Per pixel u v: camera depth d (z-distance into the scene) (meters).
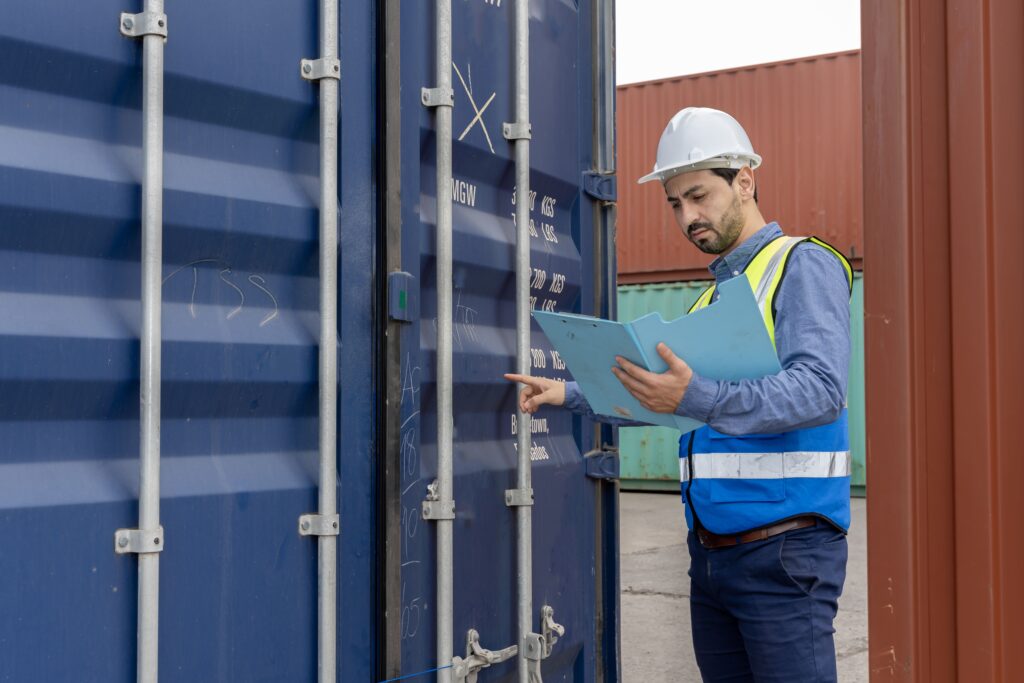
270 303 1.75
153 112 1.53
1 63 1.41
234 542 1.64
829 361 2.01
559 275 2.48
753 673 2.25
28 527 1.40
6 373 1.39
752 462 2.18
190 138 1.64
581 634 2.50
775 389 1.91
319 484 1.75
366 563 1.83
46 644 1.41
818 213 11.17
